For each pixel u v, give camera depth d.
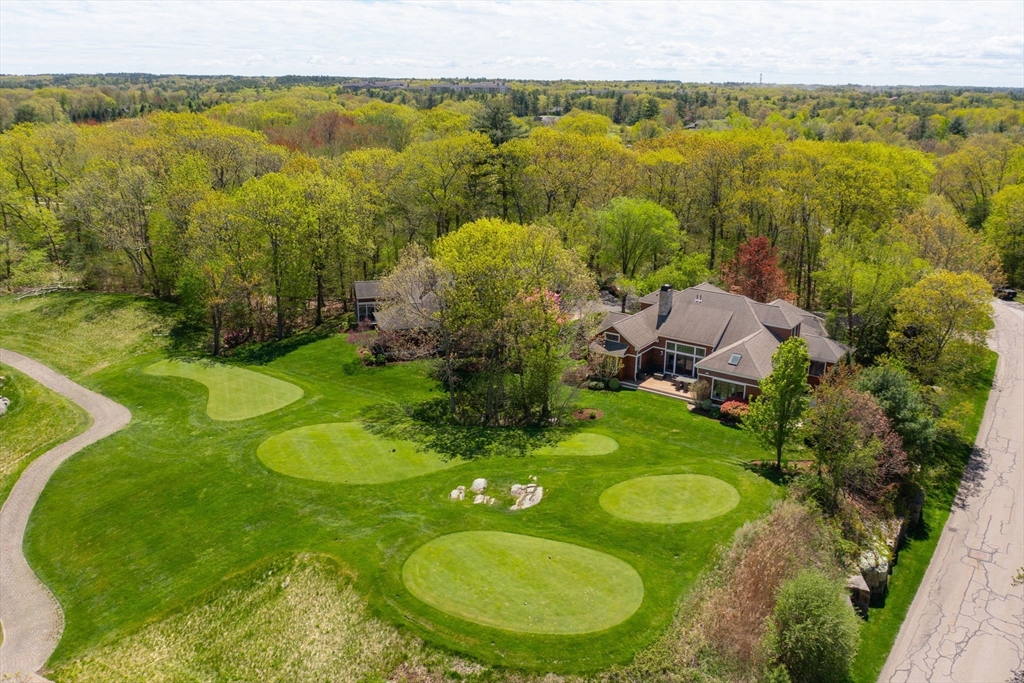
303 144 109.31
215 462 35.16
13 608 26.28
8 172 66.00
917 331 46.47
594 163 68.81
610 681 21.14
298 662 22.89
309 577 25.98
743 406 41.50
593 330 46.00
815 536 28.73
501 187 68.44
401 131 110.06
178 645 24.00
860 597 27.98
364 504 30.52
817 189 63.47
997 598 29.47
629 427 41.34
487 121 74.56
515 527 28.28
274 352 54.22
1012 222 68.62
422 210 64.56
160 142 70.06
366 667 22.34
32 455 37.81
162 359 51.97
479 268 39.25
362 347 53.28
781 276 59.66
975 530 34.03
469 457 35.44
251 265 55.03
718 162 70.44
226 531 29.09
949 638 27.19
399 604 24.14
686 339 48.81
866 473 31.55
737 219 69.06
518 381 43.53
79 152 72.00
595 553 26.36
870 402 32.31
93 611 25.73
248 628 24.36
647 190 73.81
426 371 49.25
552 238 43.47
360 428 39.41
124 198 60.91
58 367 50.56
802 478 31.83
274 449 36.28
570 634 22.47
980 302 41.59
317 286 61.00
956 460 39.66
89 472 35.31
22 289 63.09
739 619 23.58
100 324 56.91
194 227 54.59
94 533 30.11
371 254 63.66
